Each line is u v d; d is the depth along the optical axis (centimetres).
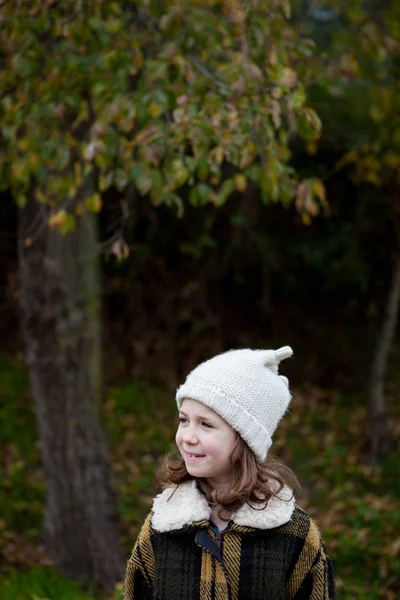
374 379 672
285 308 862
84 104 326
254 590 184
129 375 794
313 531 194
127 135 372
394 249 801
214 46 333
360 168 600
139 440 670
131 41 325
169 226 786
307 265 827
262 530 187
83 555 472
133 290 816
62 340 464
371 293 841
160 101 292
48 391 471
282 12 377
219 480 195
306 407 754
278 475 199
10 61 321
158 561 193
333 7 517
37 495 572
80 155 319
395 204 714
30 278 461
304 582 191
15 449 635
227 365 192
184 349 838
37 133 312
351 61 368
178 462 201
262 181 299
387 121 589
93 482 475
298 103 283
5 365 762
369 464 651
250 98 299
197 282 809
